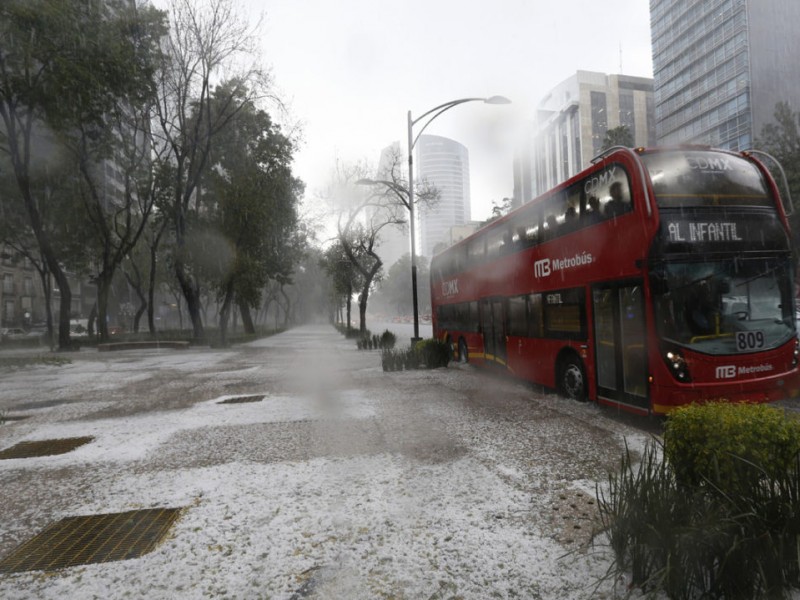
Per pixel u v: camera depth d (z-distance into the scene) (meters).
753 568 2.55
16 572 3.28
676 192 6.43
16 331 47.97
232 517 4.03
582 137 79.56
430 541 3.51
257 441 6.43
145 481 5.02
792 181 19.83
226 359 20.27
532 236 9.62
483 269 12.45
